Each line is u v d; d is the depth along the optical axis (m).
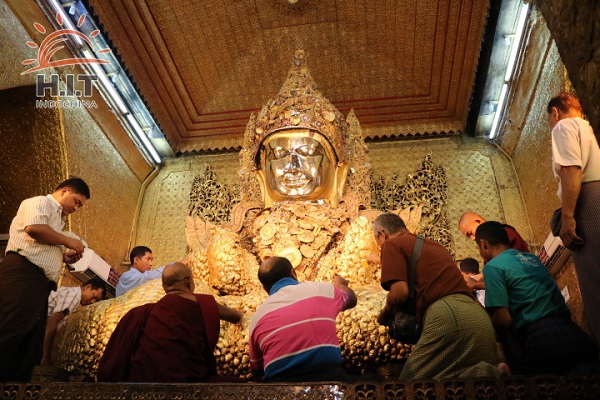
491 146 6.85
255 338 2.98
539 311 3.06
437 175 6.72
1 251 5.61
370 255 4.73
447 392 2.63
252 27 6.49
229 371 3.80
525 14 5.21
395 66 6.70
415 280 3.02
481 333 2.81
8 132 5.53
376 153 7.02
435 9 5.84
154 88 6.61
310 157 5.61
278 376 2.81
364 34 6.51
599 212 3.06
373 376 3.04
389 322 3.16
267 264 3.24
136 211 6.95
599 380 2.59
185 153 7.37
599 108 2.34
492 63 5.80
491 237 3.46
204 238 5.56
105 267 5.79
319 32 6.54
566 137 3.21
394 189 6.73
